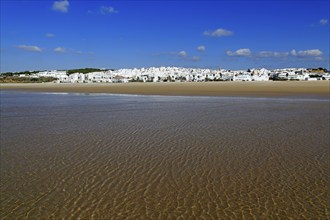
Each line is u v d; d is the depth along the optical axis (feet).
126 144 47.83
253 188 30.17
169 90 201.87
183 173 34.50
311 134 53.62
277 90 183.52
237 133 55.31
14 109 98.48
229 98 134.62
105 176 33.78
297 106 97.91
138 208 26.30
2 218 24.84
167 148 45.11
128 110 92.12
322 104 103.45
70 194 29.22
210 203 27.07
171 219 24.43
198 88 217.97
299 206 26.30
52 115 82.53
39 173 34.99
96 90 225.76
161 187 30.63
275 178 32.68
